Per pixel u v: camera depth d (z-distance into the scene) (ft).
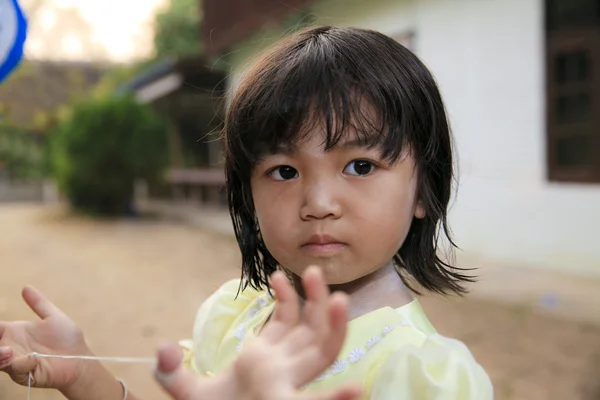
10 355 3.55
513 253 19.43
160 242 29.25
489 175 20.06
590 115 17.61
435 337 2.93
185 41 64.34
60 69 67.00
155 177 40.65
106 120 38.81
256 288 3.81
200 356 4.10
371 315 3.16
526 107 18.81
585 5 17.62
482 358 11.52
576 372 10.79
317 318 1.98
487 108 19.97
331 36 3.20
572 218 17.78
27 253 26.55
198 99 43.83
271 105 2.87
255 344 2.01
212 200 43.60
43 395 9.86
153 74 39.81
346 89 2.83
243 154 3.04
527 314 14.14
